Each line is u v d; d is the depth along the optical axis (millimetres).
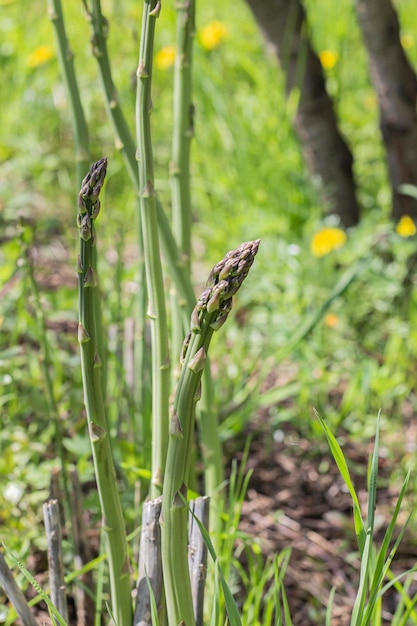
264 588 1244
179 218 1073
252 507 1422
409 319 1767
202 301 746
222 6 2977
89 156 1056
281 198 2129
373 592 849
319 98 1938
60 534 924
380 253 1890
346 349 1715
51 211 2248
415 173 1846
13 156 2383
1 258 1804
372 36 1745
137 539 1087
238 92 2453
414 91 1803
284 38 1876
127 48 2580
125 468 1173
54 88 2568
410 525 1354
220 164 2283
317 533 1374
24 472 1229
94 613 1081
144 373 1219
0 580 873
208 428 1127
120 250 1362
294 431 1597
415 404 1587
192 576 908
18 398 1439
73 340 1612
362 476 1490
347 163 2018
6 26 2828
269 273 1867
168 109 2469
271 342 1715
